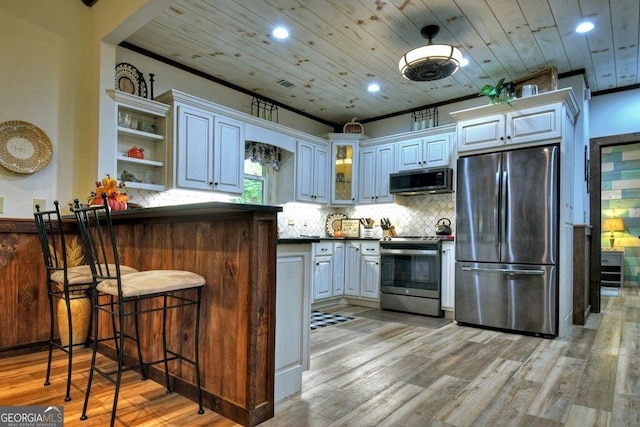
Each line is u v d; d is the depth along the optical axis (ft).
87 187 10.18
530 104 11.98
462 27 10.60
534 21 10.27
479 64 12.87
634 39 11.17
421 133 15.79
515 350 9.95
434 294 14.07
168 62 12.78
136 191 11.89
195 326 6.81
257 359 6.03
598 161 15.06
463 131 13.24
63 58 9.91
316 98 16.20
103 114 10.16
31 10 9.39
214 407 6.42
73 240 9.91
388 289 15.21
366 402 6.77
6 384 7.30
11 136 8.95
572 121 12.86
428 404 6.70
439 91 15.34
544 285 11.43
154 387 7.32
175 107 11.74
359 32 10.98
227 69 13.48
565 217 11.59
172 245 7.54
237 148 13.57
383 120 18.43
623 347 10.22
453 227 15.80
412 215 17.04
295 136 16.19
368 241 16.07
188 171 12.00
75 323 9.46
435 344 10.46
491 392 7.22
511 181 12.08
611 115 14.89
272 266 6.31
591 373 8.24
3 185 8.87
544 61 12.63
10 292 8.93
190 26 10.73
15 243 9.04
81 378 7.67
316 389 7.32
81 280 6.94
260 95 15.81
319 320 13.33
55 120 9.71
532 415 6.33
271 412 6.21
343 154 17.92
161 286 5.98
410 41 11.44
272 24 10.58
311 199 16.84
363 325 12.65
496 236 12.26
